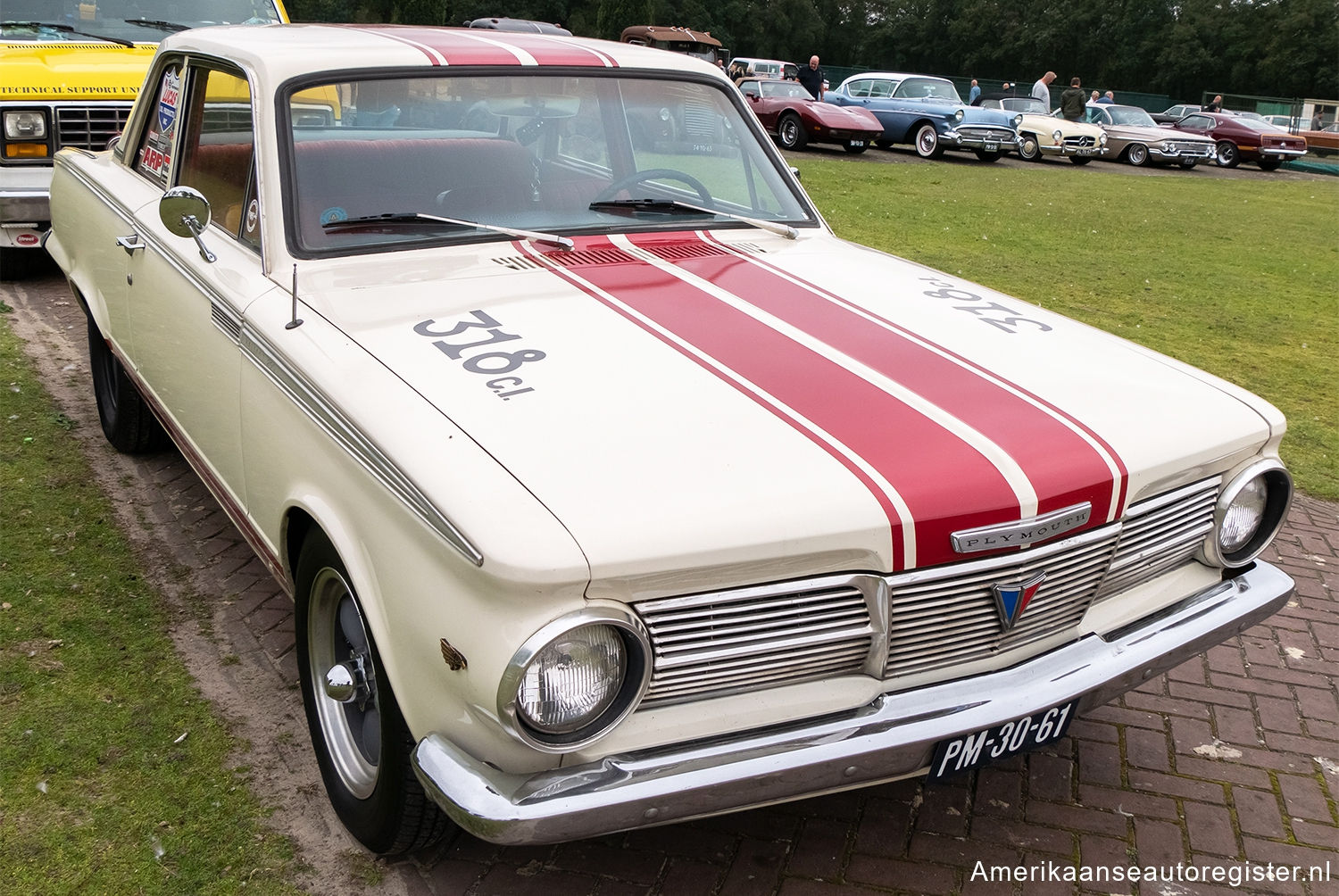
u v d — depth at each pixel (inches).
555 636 75.1
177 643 137.9
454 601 79.3
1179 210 652.1
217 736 120.6
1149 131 986.7
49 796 109.7
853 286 126.2
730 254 131.4
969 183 698.2
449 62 131.0
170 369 140.9
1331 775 126.0
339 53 127.0
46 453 189.9
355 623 103.0
